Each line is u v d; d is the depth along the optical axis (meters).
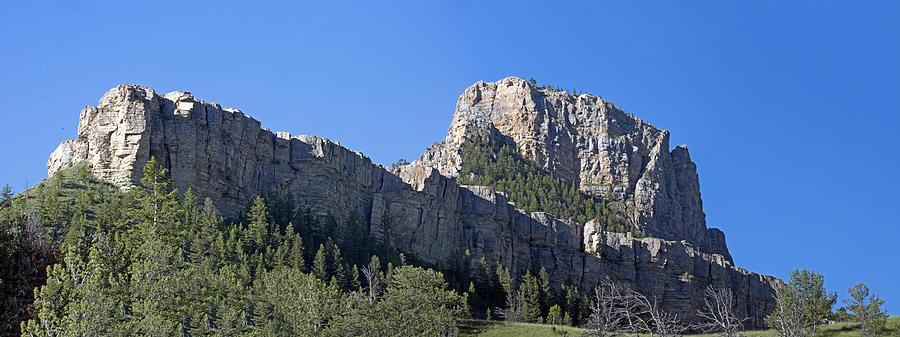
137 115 163.38
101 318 90.38
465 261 194.25
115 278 105.44
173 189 157.25
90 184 156.50
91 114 170.00
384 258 176.38
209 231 142.50
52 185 153.75
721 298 115.06
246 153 180.50
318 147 192.12
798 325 114.75
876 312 119.44
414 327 119.81
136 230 132.88
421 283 130.50
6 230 115.19
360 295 129.25
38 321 96.25
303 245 160.38
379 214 197.25
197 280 110.00
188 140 166.00
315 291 122.25
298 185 186.50
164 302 102.19
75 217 133.62
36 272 106.94
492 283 190.50
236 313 107.38
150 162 147.88
